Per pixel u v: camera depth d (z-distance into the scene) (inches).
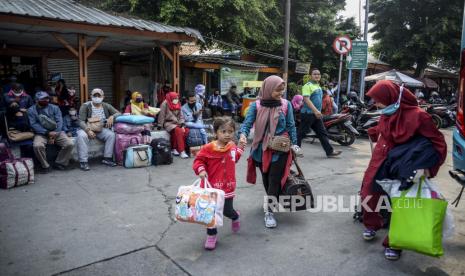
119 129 260.8
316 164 277.1
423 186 123.0
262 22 578.6
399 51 852.0
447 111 539.8
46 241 143.0
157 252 136.5
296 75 740.7
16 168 206.2
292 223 165.2
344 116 354.6
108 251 136.1
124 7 527.8
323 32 713.6
